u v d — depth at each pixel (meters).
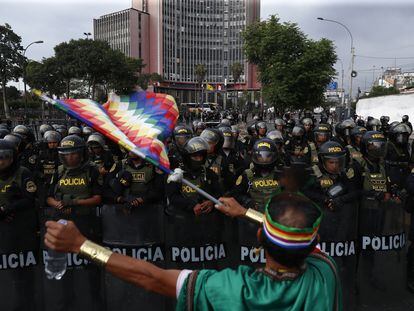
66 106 2.70
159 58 115.75
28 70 42.69
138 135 2.88
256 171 4.60
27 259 3.95
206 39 127.81
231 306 1.54
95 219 4.27
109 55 37.97
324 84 24.70
